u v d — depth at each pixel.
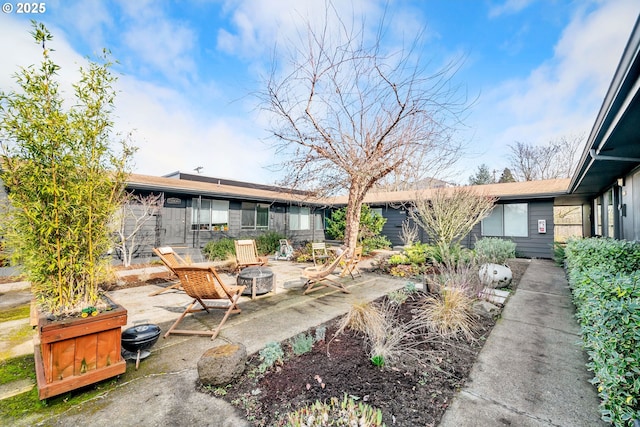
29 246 2.35
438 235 8.55
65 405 2.11
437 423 1.93
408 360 2.71
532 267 8.00
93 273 2.55
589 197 10.42
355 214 7.14
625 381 1.82
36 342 2.68
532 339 3.24
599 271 2.93
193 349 3.00
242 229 11.80
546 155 22.91
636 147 3.97
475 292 4.33
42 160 2.27
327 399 2.13
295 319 3.89
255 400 2.13
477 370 2.59
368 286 5.87
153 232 9.21
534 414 2.02
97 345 2.29
